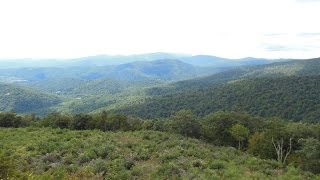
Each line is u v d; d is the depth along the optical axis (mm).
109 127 79750
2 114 74688
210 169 32750
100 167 29234
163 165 32156
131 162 33438
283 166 41781
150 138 58156
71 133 56125
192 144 53656
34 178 18062
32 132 55312
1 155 19078
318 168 49969
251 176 31500
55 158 34781
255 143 66812
